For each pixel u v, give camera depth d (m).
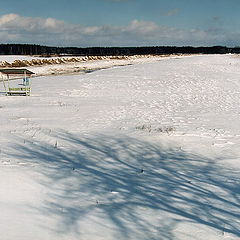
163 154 10.44
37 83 32.75
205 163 9.55
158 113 17.55
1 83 35.50
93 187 7.16
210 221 5.75
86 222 5.46
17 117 15.49
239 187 7.57
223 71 42.72
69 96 23.98
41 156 9.23
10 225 5.12
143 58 95.62
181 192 7.14
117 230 5.27
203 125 14.52
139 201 6.53
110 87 29.08
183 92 26.69
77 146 10.70
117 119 15.60
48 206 5.96
